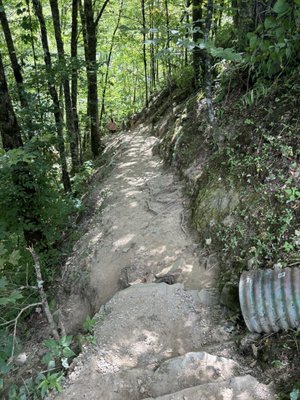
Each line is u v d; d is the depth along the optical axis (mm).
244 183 4816
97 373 3453
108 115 19078
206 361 3285
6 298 3131
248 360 3354
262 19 5500
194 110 7355
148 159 8875
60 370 3857
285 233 3990
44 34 7164
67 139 7469
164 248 5203
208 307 4027
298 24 3166
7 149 5535
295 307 3246
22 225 5930
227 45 7348
